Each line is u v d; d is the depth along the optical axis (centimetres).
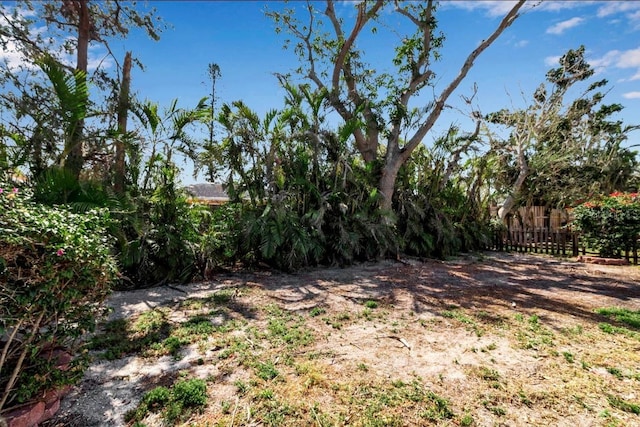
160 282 696
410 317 505
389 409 275
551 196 1867
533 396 296
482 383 316
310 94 1016
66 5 985
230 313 514
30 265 212
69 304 232
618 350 388
